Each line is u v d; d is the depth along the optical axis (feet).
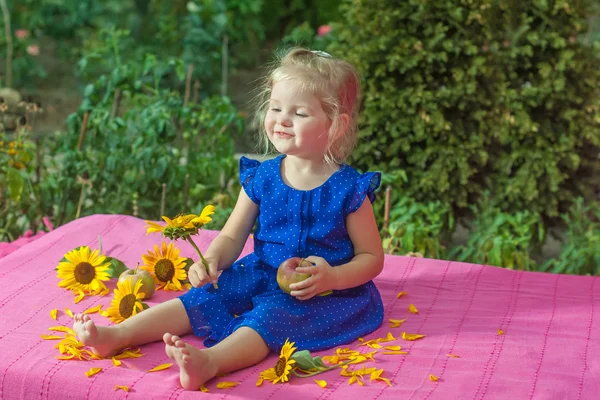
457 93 13.11
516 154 13.39
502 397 6.75
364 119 13.37
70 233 10.55
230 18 26.30
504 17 13.38
